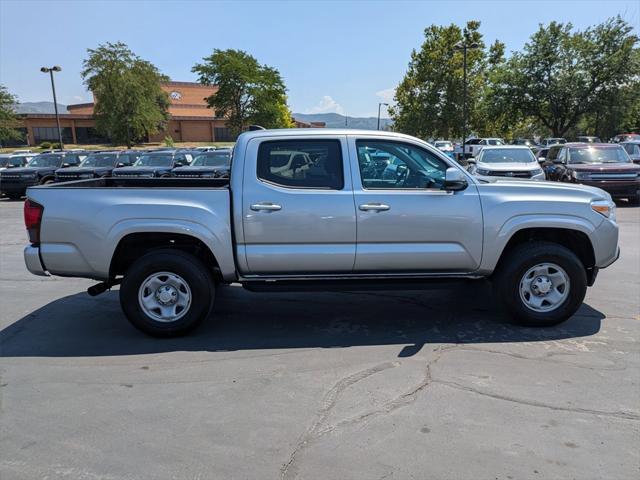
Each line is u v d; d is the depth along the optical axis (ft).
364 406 11.55
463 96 131.75
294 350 14.90
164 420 11.07
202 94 290.76
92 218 15.28
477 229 15.78
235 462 9.55
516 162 48.93
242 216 15.39
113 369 13.71
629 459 9.53
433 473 9.17
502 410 11.30
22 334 16.44
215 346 15.28
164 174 59.06
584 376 12.92
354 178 15.70
